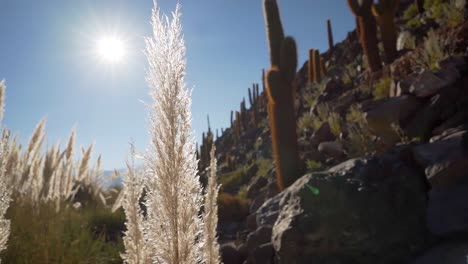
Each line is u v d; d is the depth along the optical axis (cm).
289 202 489
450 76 586
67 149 561
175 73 104
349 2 1050
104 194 900
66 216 536
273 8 792
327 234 412
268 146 1833
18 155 501
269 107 756
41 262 347
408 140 584
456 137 431
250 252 541
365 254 393
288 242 426
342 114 963
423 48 766
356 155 682
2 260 342
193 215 110
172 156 106
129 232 139
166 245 109
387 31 1010
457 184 395
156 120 105
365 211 418
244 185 1459
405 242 386
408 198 421
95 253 428
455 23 750
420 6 1392
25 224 419
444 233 367
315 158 827
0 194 133
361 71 1295
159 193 108
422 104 613
